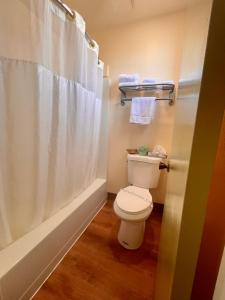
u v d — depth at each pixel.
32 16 0.97
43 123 1.14
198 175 0.38
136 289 1.21
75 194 1.76
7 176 1.02
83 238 1.68
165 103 2.04
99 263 1.40
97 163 2.31
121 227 1.63
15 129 1.00
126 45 2.12
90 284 1.22
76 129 1.56
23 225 1.16
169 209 0.76
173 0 1.70
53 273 1.29
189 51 0.66
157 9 1.84
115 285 1.23
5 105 0.95
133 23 2.06
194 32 0.58
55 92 1.25
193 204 0.40
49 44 1.12
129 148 2.26
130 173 2.05
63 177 1.49
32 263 1.09
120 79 2.01
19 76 0.97
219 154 0.43
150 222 2.00
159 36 1.98
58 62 1.23
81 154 1.76
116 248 1.57
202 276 0.51
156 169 1.94
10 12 0.88
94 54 1.69
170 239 0.61
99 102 2.05
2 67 0.90
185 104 0.62
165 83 1.88
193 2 0.66
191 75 0.55
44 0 1.02
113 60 2.19
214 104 0.35
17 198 1.09
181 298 0.46
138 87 2.01
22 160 1.07
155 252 1.54
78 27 1.35
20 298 1.02
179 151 0.63
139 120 2.00
